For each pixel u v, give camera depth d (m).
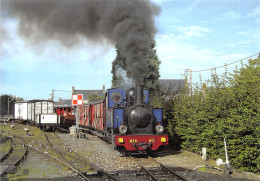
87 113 21.44
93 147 13.75
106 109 13.80
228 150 9.71
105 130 14.27
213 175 8.29
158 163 9.74
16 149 13.02
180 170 8.80
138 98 11.39
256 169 8.81
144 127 11.52
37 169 8.94
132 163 9.91
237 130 8.69
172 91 16.69
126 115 11.56
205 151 10.72
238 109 9.00
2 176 7.93
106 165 9.50
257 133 8.46
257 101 8.48
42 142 15.49
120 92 13.39
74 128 19.88
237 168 9.30
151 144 11.19
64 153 11.56
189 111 12.32
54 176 8.02
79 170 8.40
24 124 30.16
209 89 10.86
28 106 28.66
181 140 13.80
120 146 11.51
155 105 16.23
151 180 7.66
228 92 9.41
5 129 23.34
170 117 14.67
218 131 9.88
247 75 8.92
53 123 22.25
